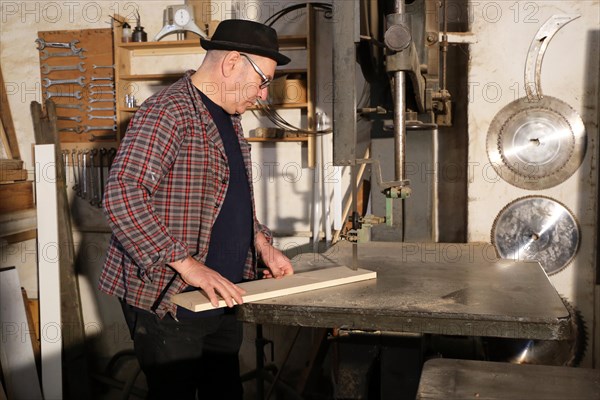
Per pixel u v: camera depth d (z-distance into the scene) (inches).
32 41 141.3
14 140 143.2
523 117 106.3
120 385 132.5
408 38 66.7
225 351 85.3
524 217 107.4
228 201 76.9
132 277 72.0
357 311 60.2
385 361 72.9
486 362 52.4
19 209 129.8
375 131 100.0
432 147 103.5
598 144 104.0
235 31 73.9
